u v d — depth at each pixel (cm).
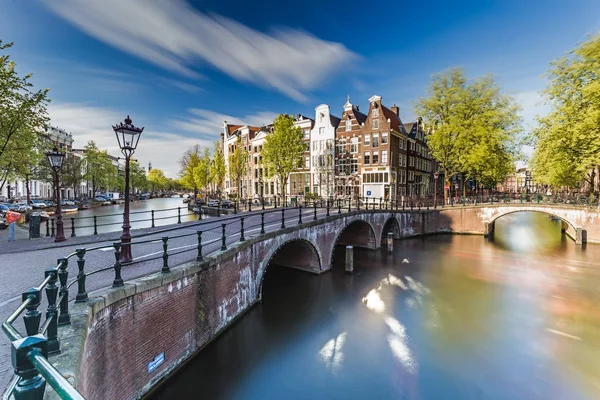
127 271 709
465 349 943
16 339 167
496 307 1243
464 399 733
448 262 1925
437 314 1182
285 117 3256
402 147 4009
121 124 759
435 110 3158
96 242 1145
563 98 2428
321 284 1498
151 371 636
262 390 755
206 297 828
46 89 1912
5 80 1767
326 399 727
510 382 793
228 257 941
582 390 762
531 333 1038
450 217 3020
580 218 2520
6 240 1365
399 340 991
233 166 4250
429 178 5100
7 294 587
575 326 1087
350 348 941
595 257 2044
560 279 1598
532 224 3716
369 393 749
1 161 2112
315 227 1545
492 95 2941
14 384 181
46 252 974
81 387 371
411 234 2836
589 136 2164
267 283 1498
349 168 3894
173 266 753
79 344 375
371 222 2222
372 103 3728
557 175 2661
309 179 4169
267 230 1285
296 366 849
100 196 6956
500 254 2138
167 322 682
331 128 3978
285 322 1097
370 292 1398
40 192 5800
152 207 5028
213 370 827
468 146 2945
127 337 569
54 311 348
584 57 2277
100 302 491
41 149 2577
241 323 1006
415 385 780
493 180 3619
